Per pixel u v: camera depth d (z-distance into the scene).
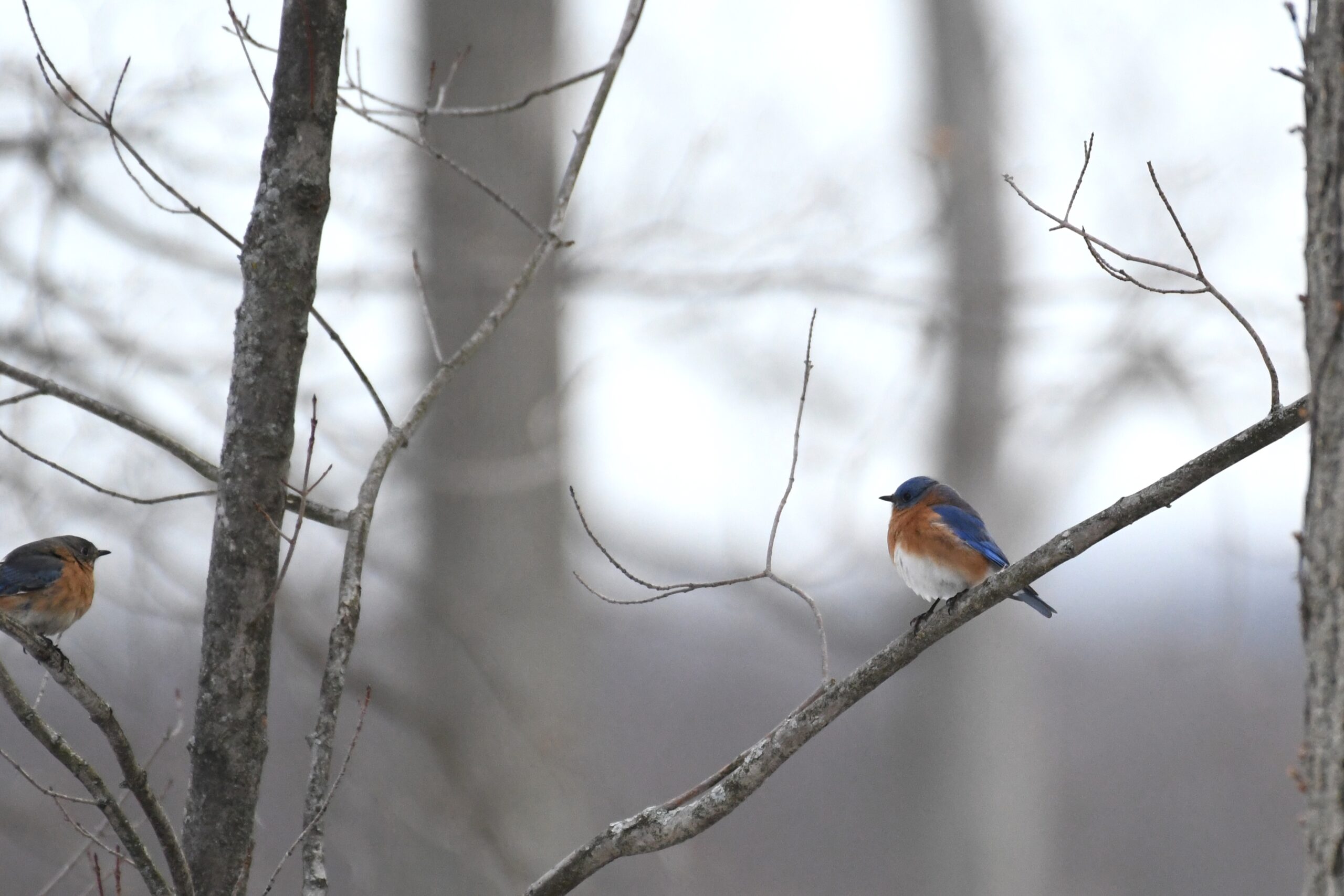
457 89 15.91
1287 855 23.81
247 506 6.05
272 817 14.97
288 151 6.13
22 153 13.23
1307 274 4.41
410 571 15.02
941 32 20.28
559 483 16.45
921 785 20.70
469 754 15.34
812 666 21.30
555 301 16.19
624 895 15.82
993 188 20.06
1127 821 24.84
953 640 20.70
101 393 12.88
